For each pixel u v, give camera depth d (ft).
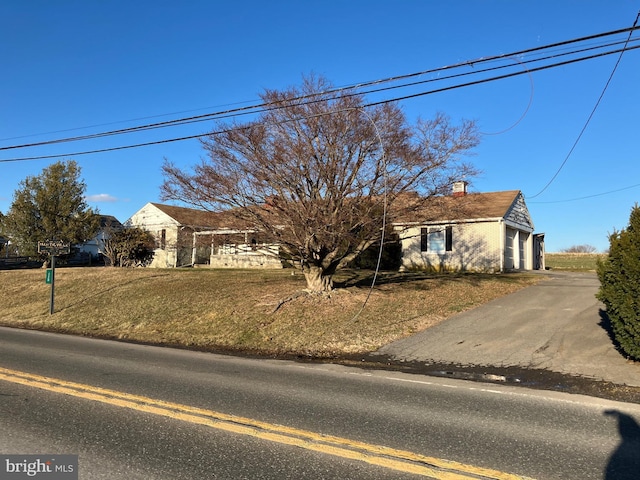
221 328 40.55
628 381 23.31
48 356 30.89
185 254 103.81
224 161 40.98
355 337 35.35
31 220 99.91
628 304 24.82
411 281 57.67
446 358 29.58
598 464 13.70
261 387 22.74
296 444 15.06
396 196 42.27
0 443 15.15
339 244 43.62
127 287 60.29
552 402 20.30
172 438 15.57
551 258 149.48
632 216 25.89
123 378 24.38
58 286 66.03
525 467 13.46
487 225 75.20
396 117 41.14
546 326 35.68
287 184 40.86
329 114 37.99
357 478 12.69
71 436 15.74
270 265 87.20
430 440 15.55
